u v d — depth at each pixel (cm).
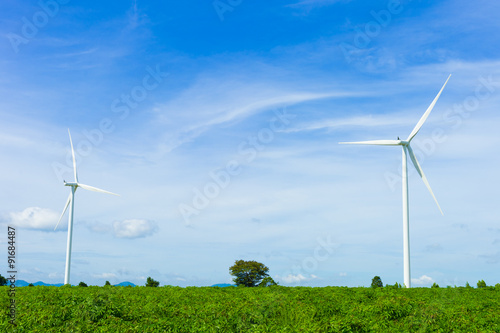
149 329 1507
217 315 1748
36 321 1525
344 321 1584
